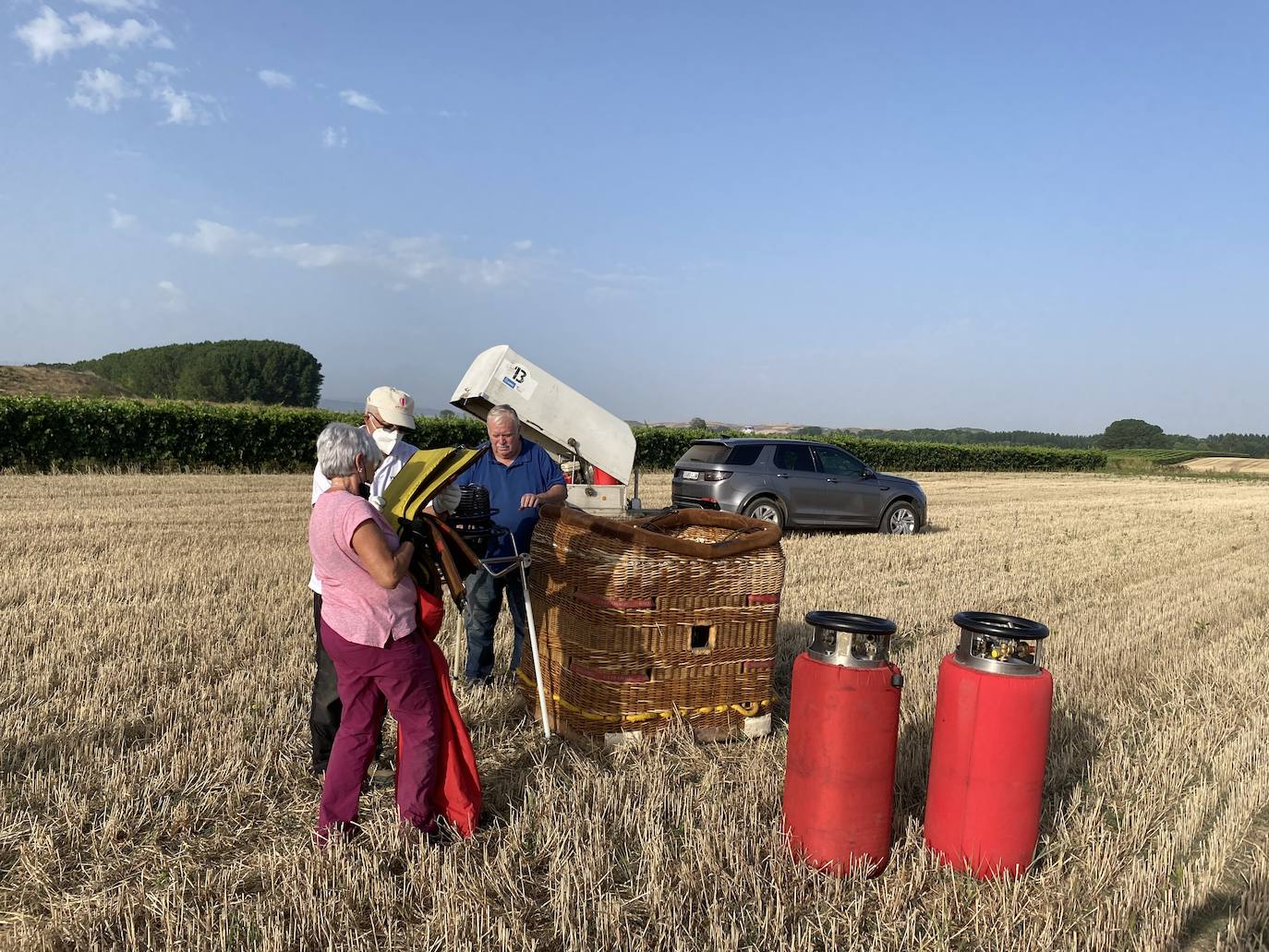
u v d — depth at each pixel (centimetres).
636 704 475
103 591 791
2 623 661
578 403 866
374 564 343
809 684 359
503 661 612
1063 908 333
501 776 440
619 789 416
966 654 368
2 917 307
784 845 370
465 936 303
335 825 360
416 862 348
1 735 452
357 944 297
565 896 317
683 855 358
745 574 494
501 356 854
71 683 532
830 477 1402
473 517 437
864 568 1077
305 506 1512
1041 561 1209
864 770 352
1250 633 805
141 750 441
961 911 334
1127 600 952
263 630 678
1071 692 596
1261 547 1468
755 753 482
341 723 377
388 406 453
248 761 436
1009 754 352
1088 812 419
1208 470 5556
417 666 362
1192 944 319
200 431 2175
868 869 357
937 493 2675
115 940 297
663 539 468
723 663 495
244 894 329
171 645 625
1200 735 511
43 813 379
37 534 1089
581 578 475
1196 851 388
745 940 310
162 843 363
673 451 3103
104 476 1933
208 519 1300
